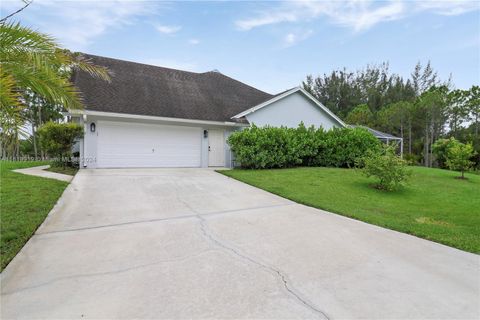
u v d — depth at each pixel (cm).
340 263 351
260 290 281
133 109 1210
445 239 450
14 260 337
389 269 338
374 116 4406
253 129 1312
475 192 988
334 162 1455
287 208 637
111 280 294
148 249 381
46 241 402
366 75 5225
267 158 1295
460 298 275
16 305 246
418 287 295
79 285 282
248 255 369
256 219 540
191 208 612
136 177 976
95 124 1180
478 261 370
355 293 279
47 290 271
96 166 1187
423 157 3397
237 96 1688
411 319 239
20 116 374
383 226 521
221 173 1166
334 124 1806
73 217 521
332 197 770
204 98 1530
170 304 253
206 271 320
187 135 1387
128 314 236
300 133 1438
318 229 488
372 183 1016
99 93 1219
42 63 410
